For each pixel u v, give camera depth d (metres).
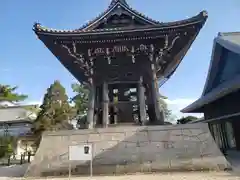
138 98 14.57
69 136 12.15
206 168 10.51
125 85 15.62
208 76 21.16
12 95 29.70
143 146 11.43
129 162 11.06
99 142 11.77
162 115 13.55
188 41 13.91
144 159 11.08
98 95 15.13
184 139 11.41
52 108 32.38
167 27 12.84
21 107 49.69
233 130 17.44
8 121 44.34
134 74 14.84
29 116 46.44
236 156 14.52
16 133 42.94
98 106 14.93
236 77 16.67
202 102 17.59
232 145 18.02
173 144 11.34
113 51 14.19
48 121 30.92
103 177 9.88
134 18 14.34
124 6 14.45
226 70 19.47
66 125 31.36
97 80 14.96
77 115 38.19
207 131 11.48
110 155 11.33
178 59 16.59
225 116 17.45
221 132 20.33
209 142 11.17
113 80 14.87
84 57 14.41
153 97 14.06
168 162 10.88
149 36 13.34
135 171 10.80
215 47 19.58
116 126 13.84
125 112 15.40
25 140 36.09
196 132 11.52
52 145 11.97
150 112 14.65
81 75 18.02
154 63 14.43
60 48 14.05
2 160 25.84
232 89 12.80
